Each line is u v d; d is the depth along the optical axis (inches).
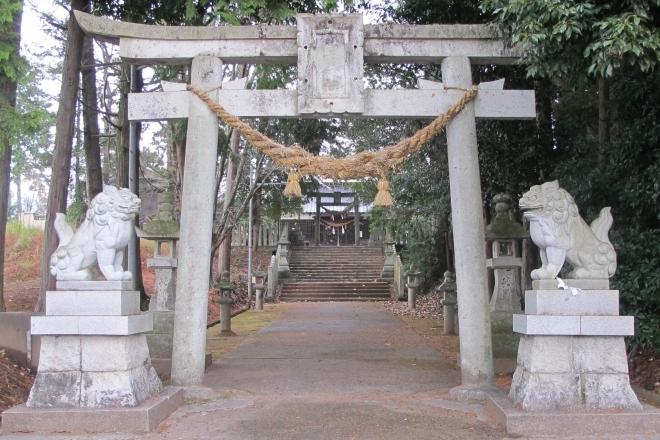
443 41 321.1
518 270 410.0
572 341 247.9
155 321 401.4
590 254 260.1
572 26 240.8
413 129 613.3
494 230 405.4
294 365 410.3
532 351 248.8
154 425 249.4
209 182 315.9
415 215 884.0
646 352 335.3
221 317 597.3
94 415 243.3
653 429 233.9
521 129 446.3
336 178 309.6
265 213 1191.6
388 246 1278.3
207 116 317.4
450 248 878.4
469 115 316.8
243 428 249.6
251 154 844.0
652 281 318.0
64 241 267.7
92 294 256.5
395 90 318.0
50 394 251.9
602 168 374.3
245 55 320.8
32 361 339.0
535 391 244.5
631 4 237.9
